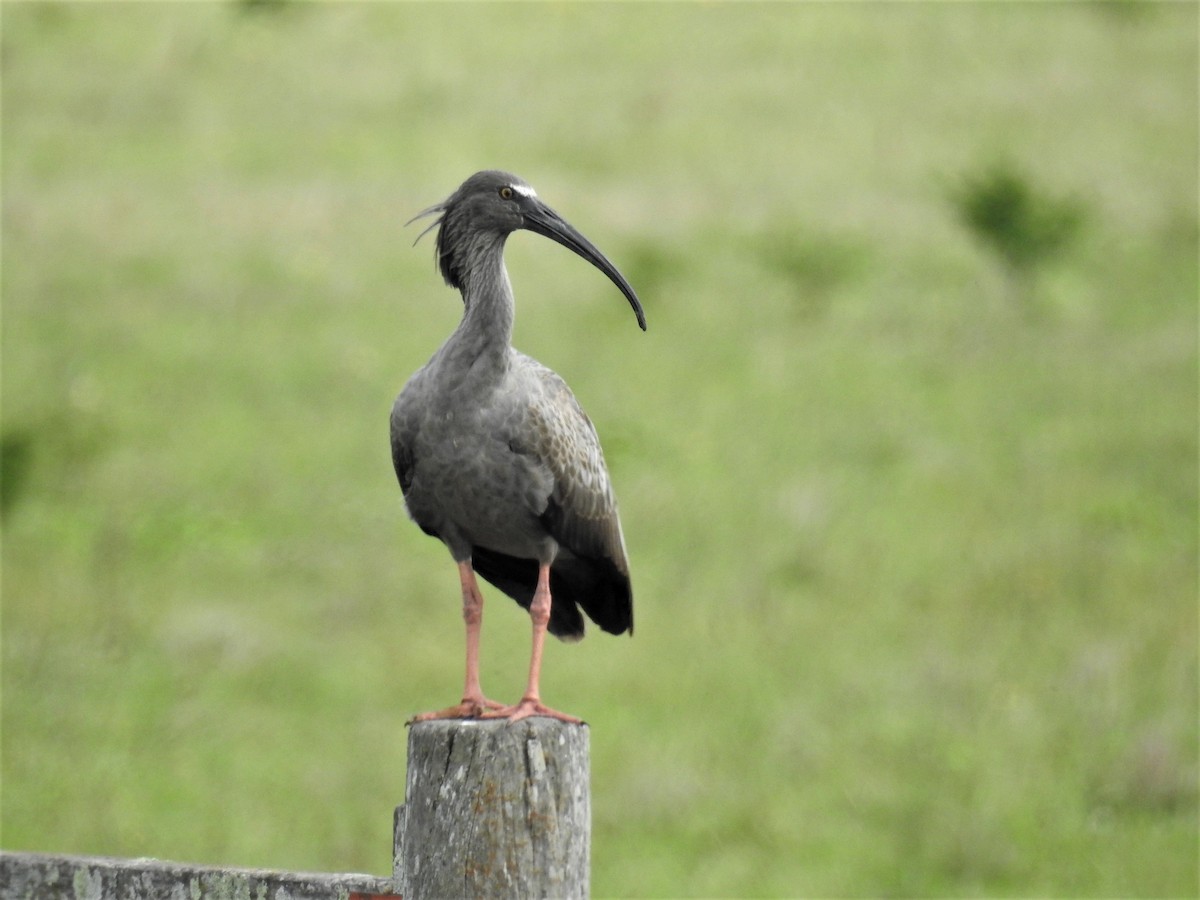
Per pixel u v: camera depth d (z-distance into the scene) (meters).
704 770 11.28
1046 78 41.47
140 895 4.31
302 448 19.45
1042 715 12.02
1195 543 16.03
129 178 32.59
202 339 23.61
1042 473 18.41
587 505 6.19
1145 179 33.28
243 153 35.09
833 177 34.47
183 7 47.62
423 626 14.19
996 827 10.34
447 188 32.78
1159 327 24.66
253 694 12.73
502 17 49.09
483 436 5.79
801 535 16.20
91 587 14.65
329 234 29.16
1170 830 10.36
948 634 13.68
